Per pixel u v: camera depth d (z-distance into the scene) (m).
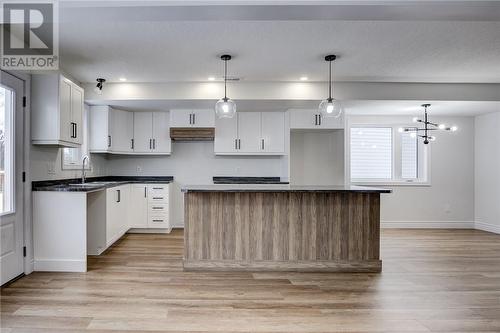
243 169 5.82
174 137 5.25
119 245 4.41
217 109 3.26
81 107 3.79
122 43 3.11
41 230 3.25
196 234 3.37
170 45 3.17
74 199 3.26
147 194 5.21
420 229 5.82
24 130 3.10
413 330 2.15
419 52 3.36
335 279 3.13
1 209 2.84
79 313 2.33
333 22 2.69
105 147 4.81
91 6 2.00
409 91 4.43
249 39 3.04
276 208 3.40
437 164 5.96
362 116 5.94
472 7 2.01
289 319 2.28
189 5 2.00
